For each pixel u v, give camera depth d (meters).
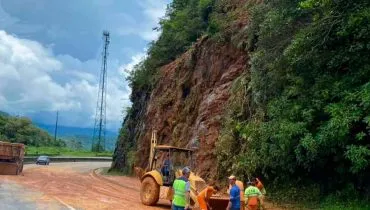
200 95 30.31
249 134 20.44
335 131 14.80
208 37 31.59
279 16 19.56
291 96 18.39
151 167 20.03
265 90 20.45
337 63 16.42
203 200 14.61
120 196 21.94
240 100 23.22
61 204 16.98
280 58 19.11
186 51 39.53
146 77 46.25
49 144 111.62
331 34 16.86
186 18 43.94
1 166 31.47
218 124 25.34
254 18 24.14
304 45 17.19
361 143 15.55
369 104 14.05
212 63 29.61
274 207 17.73
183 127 31.78
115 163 50.38
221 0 35.56
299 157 16.53
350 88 15.73
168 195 17.97
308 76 17.69
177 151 19.17
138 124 46.16
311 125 16.62
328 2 16.33
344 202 16.20
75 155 93.50
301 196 17.94
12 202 16.91
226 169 22.17
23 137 101.25
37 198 18.53
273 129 17.95
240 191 12.57
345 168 16.45
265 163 18.83
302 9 18.84
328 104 16.00
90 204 17.62
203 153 25.14
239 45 26.64
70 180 31.77
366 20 15.38
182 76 34.94
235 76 26.53
